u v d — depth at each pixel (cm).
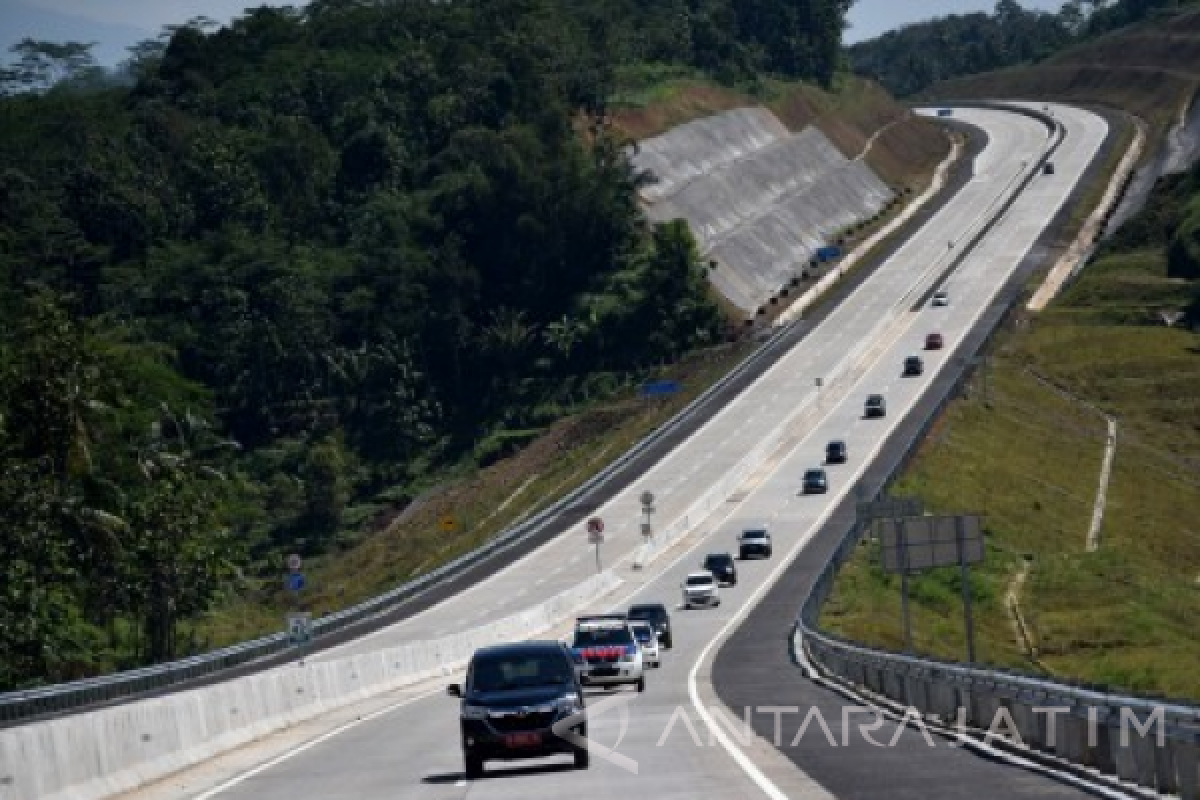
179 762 10650
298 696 14662
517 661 9288
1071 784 7331
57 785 8556
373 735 12600
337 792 8544
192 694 11375
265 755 11438
